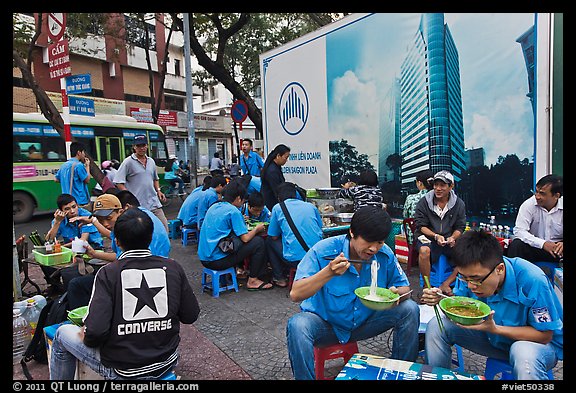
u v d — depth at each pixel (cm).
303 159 686
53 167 1029
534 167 354
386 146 528
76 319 225
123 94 2061
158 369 199
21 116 977
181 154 2455
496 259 181
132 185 551
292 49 682
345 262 196
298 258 405
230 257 424
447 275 387
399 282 238
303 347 213
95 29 1449
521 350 182
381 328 237
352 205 500
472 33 407
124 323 193
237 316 370
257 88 1959
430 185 439
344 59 580
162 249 312
